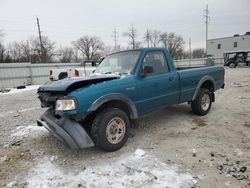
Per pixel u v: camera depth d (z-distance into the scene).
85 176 3.33
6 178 3.38
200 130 5.11
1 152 4.31
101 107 4.07
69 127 3.70
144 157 3.85
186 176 3.22
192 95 5.82
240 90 10.72
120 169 3.49
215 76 6.53
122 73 4.66
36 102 9.90
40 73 22.33
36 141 4.80
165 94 5.02
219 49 51.19
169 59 5.28
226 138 4.58
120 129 4.17
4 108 8.76
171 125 5.50
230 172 3.29
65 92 3.79
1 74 19.91
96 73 5.20
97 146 4.03
